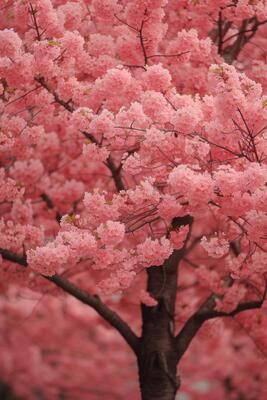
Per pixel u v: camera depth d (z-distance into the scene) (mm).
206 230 13195
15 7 7766
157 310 10172
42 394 25953
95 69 8867
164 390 9836
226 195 6836
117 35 10039
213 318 11102
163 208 7305
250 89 6703
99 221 7465
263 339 11148
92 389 23172
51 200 11781
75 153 12078
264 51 10633
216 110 7094
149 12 8078
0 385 25250
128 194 7352
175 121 6867
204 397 20844
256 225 6820
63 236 7301
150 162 7602
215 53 9773
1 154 11672
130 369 22984
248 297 11211
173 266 10375
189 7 9594
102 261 7590
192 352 20672
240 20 9594
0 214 12164
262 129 6895
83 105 8438
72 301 20828
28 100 8641
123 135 7633
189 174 6641
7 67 7754
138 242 10086
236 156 7562
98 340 23000
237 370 20234
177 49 8672
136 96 8008
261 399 20094
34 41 8023
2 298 22062
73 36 7973
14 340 23016
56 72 7906
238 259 9023
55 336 22703
